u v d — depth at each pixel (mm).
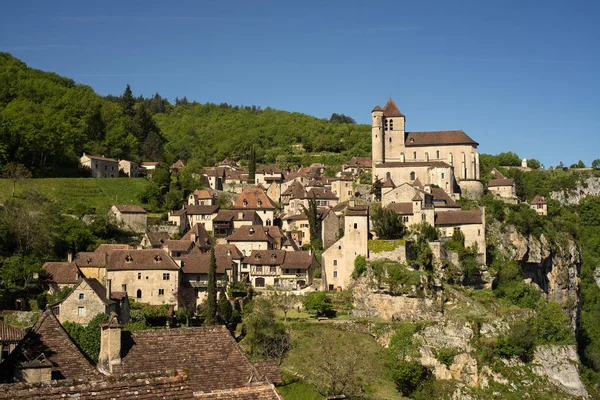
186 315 121312
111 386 23656
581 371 132750
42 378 32875
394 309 131250
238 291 138625
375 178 199125
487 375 118625
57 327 36156
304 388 74250
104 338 34562
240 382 34062
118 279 126875
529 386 118062
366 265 138375
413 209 157750
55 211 154000
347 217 142250
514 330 125875
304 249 171750
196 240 156750
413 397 109188
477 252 154375
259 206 184250
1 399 22094
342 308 134375
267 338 108562
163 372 24953
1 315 105312
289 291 139250
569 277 191500
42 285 119812
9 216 134625
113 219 170625
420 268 141125
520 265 167375
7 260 123625
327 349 110500
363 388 105438
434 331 123188
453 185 195500
